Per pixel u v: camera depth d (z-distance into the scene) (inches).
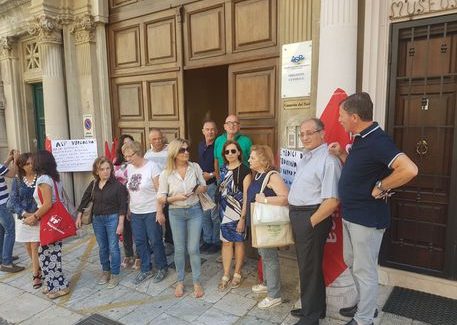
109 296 139.9
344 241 106.1
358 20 132.4
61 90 229.3
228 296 136.3
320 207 103.4
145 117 211.2
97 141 224.4
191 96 200.5
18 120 272.7
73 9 219.1
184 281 149.5
